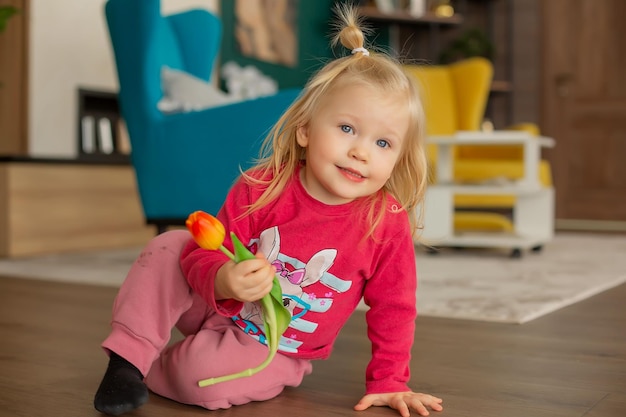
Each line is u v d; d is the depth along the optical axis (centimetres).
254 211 116
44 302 233
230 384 117
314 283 116
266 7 618
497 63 707
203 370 116
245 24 600
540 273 320
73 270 321
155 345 117
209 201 296
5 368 146
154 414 114
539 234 425
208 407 117
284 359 124
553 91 699
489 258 389
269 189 116
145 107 309
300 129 114
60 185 399
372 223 115
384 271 119
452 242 399
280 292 101
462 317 212
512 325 200
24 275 304
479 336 184
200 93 325
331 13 657
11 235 374
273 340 101
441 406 120
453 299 244
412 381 138
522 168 477
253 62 611
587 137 694
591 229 643
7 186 374
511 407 121
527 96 705
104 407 108
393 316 120
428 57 691
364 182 109
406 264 119
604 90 688
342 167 108
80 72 465
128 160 450
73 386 132
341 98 109
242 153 286
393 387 120
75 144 461
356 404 122
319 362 153
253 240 117
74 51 462
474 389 133
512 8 700
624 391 132
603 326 199
